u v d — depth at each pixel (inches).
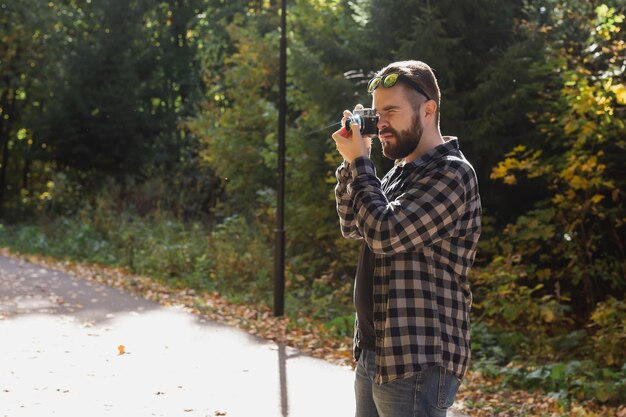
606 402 243.4
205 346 282.0
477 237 95.7
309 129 435.8
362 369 100.0
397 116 94.3
